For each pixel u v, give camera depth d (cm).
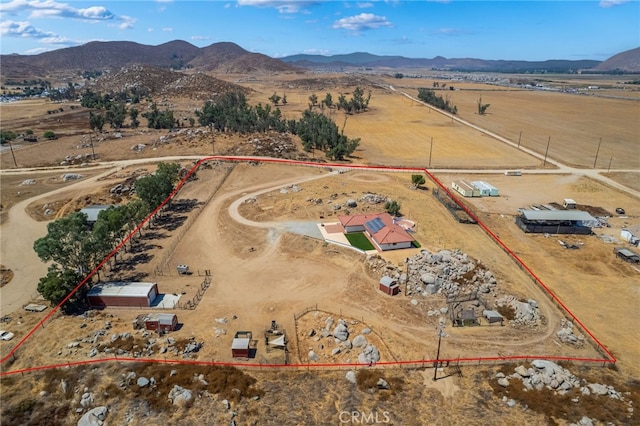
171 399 4969
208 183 12912
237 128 18925
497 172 14700
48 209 11269
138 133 19712
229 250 8938
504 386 5247
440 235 9544
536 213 10150
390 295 7162
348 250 8669
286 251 8819
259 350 5909
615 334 6406
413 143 19075
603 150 17850
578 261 8662
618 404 4944
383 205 11094
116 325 6469
